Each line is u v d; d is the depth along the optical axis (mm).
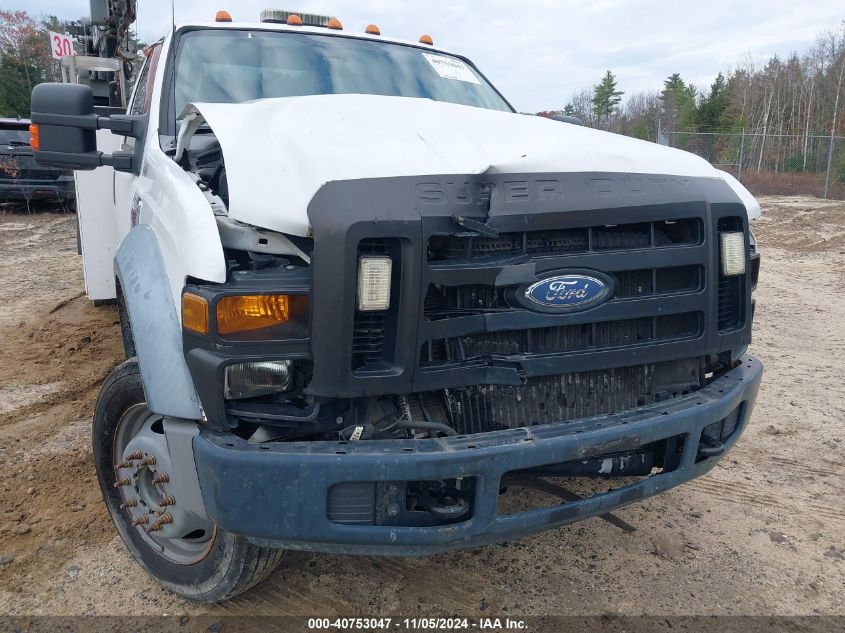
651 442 2328
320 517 1998
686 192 2506
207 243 2121
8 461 3814
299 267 2152
